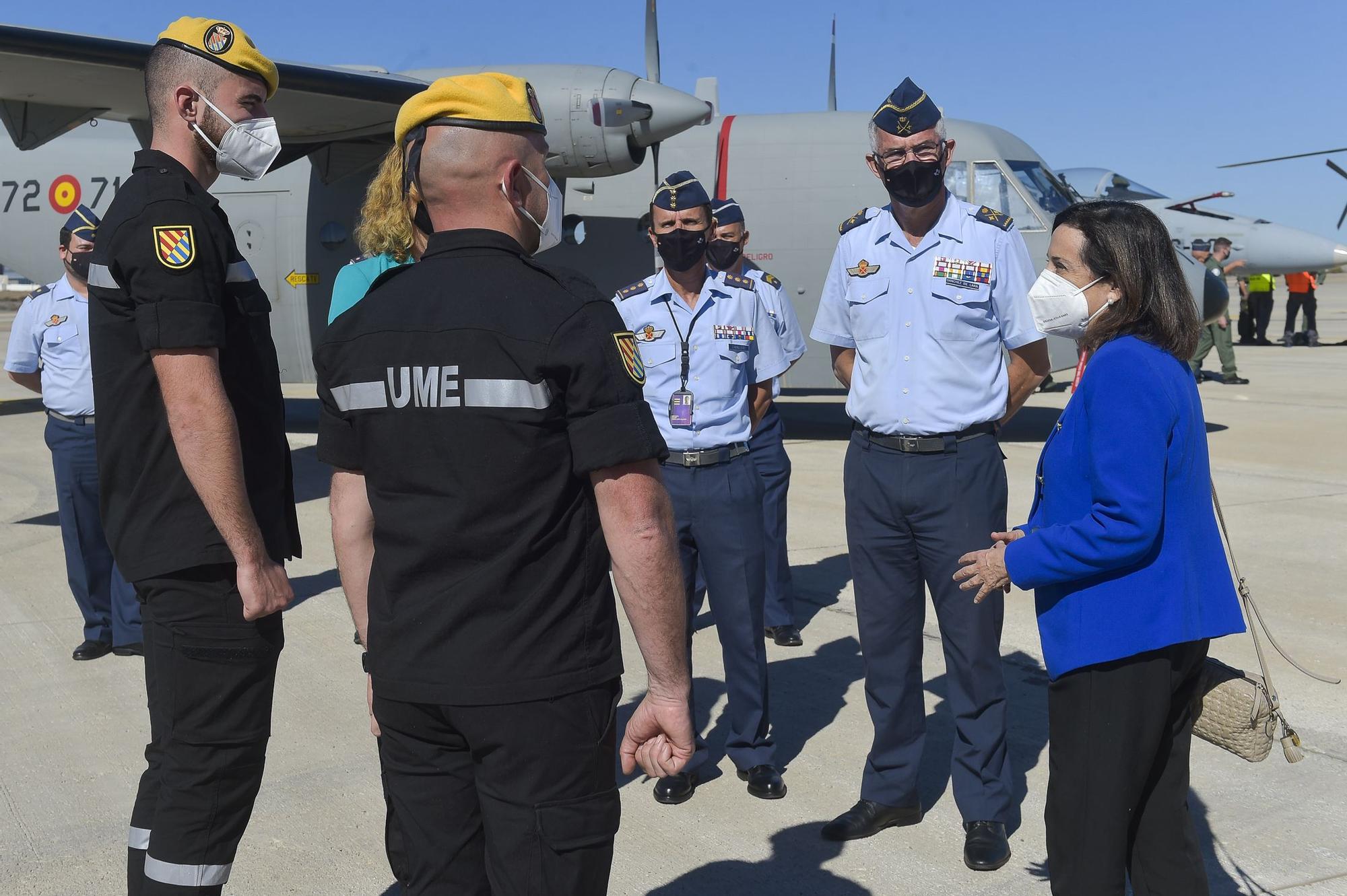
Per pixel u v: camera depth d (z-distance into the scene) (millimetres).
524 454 1558
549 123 9289
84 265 4621
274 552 2338
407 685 1592
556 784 1576
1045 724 3965
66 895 2836
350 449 1790
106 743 3863
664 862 3055
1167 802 2117
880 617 3172
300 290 10688
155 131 2330
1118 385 1986
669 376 3465
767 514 4844
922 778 3615
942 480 3020
